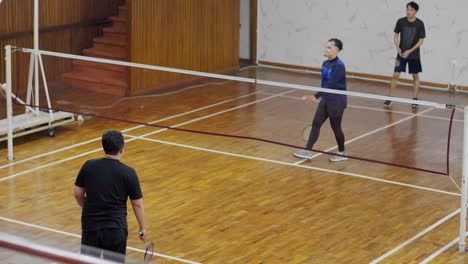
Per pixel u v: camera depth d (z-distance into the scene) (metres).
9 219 9.24
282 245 8.68
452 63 16.69
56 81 16.20
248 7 18.94
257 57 19.12
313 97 11.55
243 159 11.78
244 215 9.57
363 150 12.27
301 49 18.53
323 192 10.45
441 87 16.89
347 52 17.91
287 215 9.59
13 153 11.86
